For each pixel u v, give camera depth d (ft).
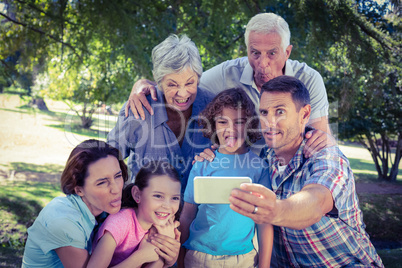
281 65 7.68
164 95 6.89
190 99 6.79
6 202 19.92
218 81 8.31
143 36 18.65
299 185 6.01
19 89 19.79
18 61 19.03
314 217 4.81
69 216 5.46
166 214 5.85
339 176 5.49
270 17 7.53
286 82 5.99
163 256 5.74
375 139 34.06
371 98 20.04
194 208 6.48
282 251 6.48
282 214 4.45
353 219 5.84
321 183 5.32
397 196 26.99
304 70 8.29
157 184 5.82
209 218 6.20
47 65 18.71
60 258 5.47
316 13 16.28
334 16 16.52
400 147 32.53
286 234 6.15
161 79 6.58
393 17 17.56
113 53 18.42
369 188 29.71
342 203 5.41
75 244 5.41
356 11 16.98
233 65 8.29
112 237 5.53
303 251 6.09
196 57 6.52
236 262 6.08
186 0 18.26
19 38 17.95
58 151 31.86
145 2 17.85
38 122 31.99
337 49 17.42
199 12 18.80
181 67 6.35
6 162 28.58
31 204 20.34
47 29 17.95
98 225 5.97
